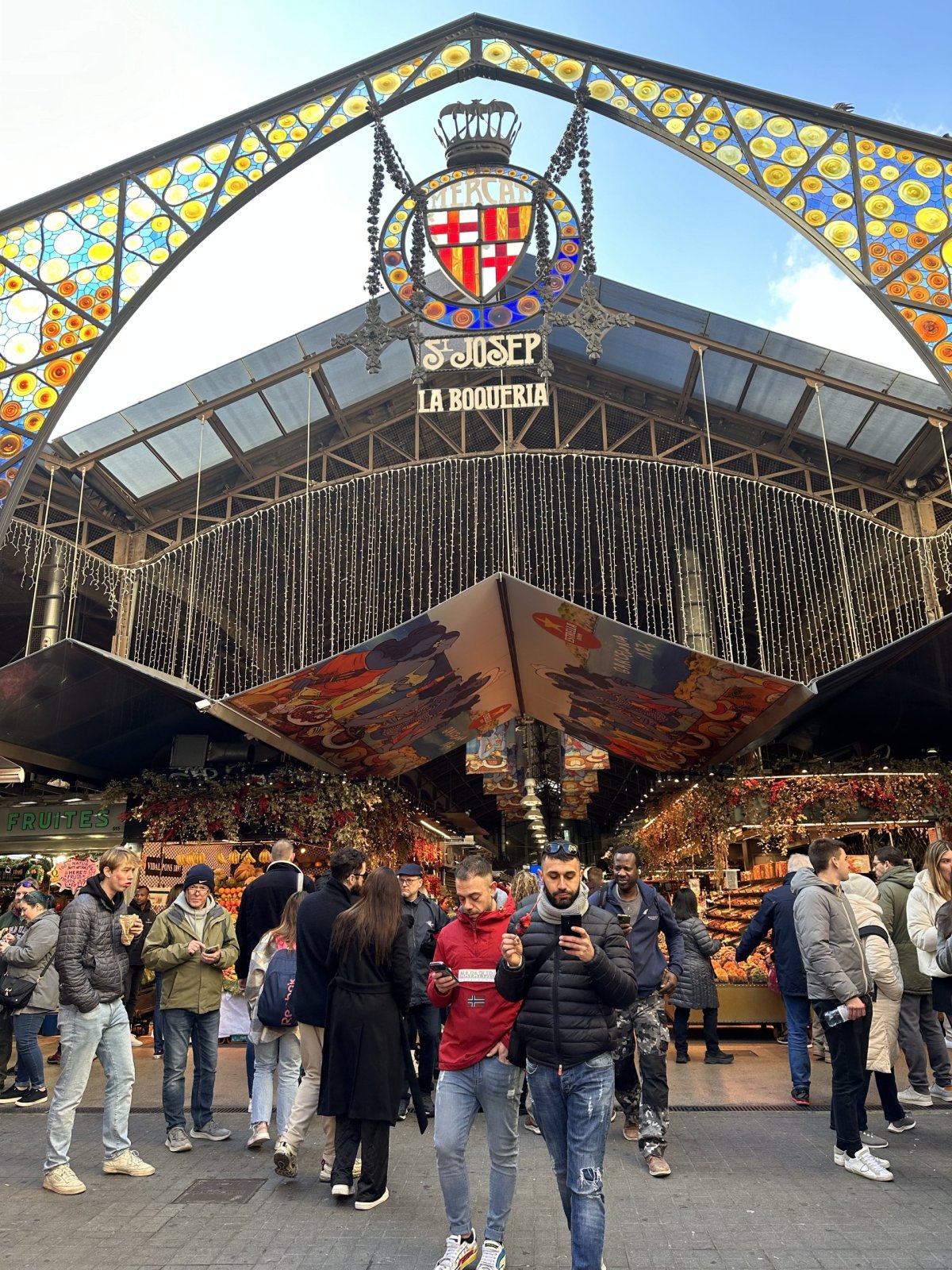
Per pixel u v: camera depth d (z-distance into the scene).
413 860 17.02
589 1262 3.03
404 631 9.95
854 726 13.14
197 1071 5.76
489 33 10.23
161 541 17.70
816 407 15.85
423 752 14.59
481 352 9.41
